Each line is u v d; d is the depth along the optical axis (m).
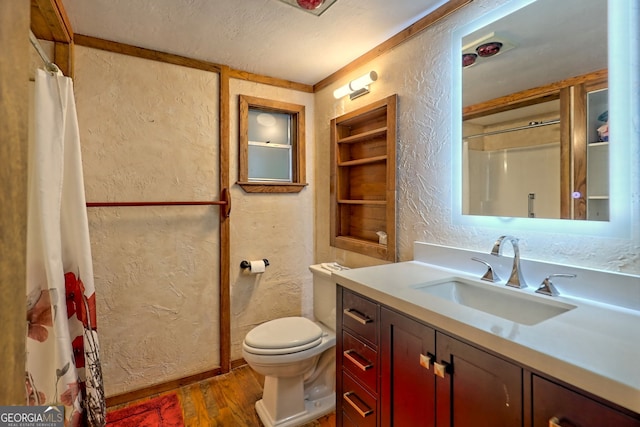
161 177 1.96
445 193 1.50
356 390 1.28
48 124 1.04
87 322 1.19
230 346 2.21
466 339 0.84
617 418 0.57
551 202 1.14
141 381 1.92
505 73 1.27
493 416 0.78
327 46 1.88
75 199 1.19
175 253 2.01
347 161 2.21
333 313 1.93
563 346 0.70
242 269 2.25
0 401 0.45
